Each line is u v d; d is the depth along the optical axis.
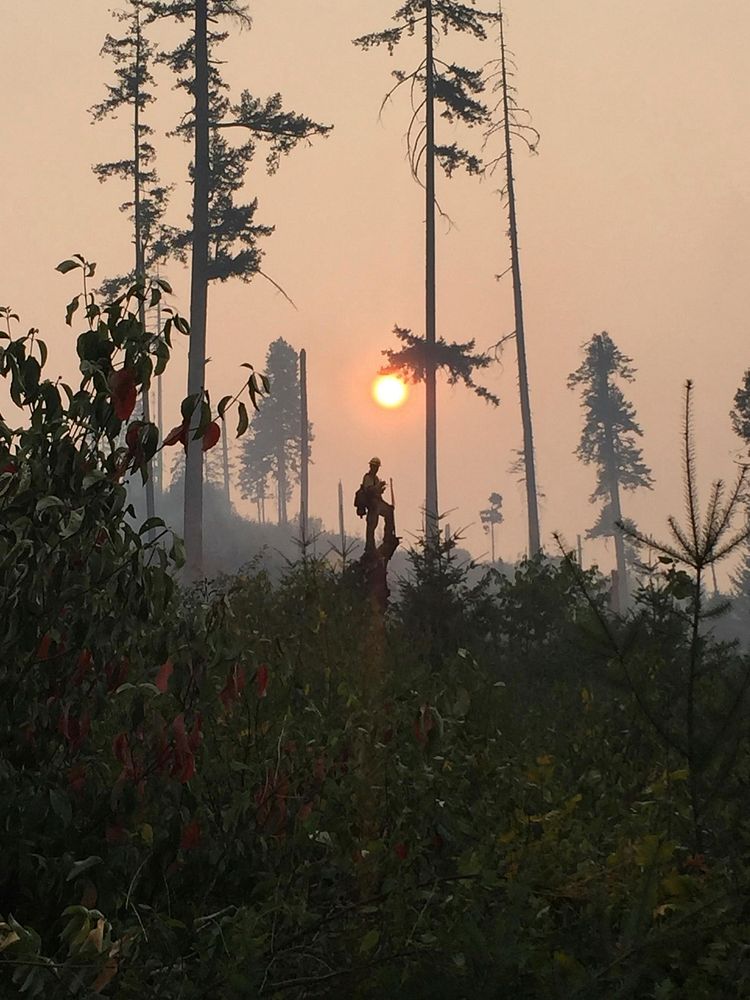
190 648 4.69
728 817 4.83
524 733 7.32
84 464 4.45
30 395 4.56
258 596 11.49
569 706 8.42
